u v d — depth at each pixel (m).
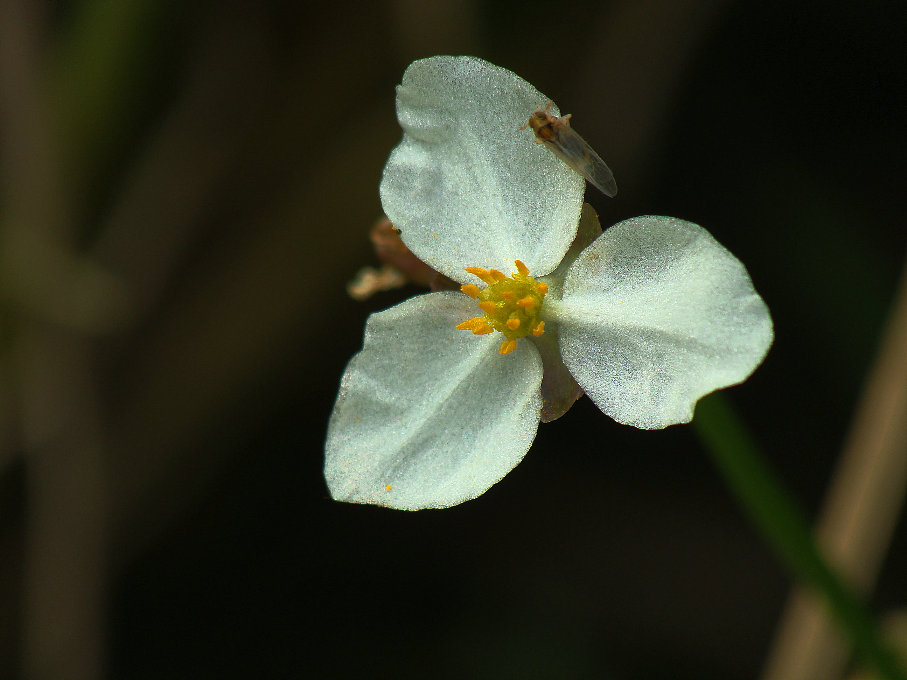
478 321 0.16
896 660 0.17
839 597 0.17
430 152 0.16
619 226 0.16
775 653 0.18
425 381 0.16
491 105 0.16
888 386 0.18
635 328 0.16
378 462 0.16
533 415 0.16
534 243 0.16
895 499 0.18
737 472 0.17
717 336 0.16
